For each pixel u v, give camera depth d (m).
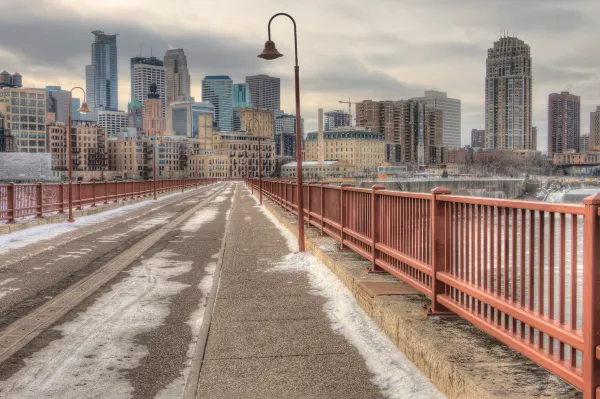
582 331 3.31
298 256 11.66
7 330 6.49
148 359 5.46
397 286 7.02
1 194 18.02
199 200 42.91
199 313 7.26
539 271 3.88
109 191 32.91
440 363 4.38
